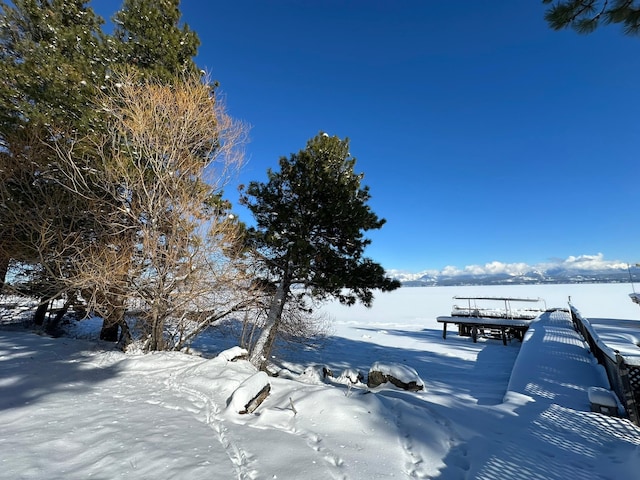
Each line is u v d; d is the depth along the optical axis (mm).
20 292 8398
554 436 3719
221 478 2543
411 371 6793
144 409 4160
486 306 44750
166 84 8023
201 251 7000
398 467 2791
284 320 10227
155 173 6875
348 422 3539
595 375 6348
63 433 3334
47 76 7246
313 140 8969
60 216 7230
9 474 2516
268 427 3611
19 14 8367
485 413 4426
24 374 5598
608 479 2785
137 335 9180
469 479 2697
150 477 2545
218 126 8109
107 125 7191
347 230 8117
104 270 6238
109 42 8438
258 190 8805
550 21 3264
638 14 2941
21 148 7328
